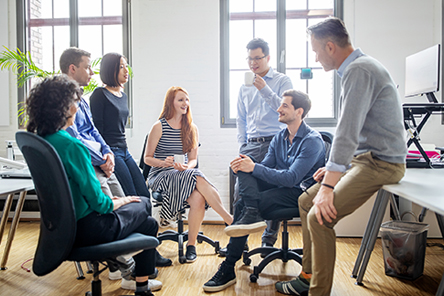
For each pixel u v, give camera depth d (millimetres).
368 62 1456
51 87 1319
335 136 1459
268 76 2693
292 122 2174
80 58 1953
